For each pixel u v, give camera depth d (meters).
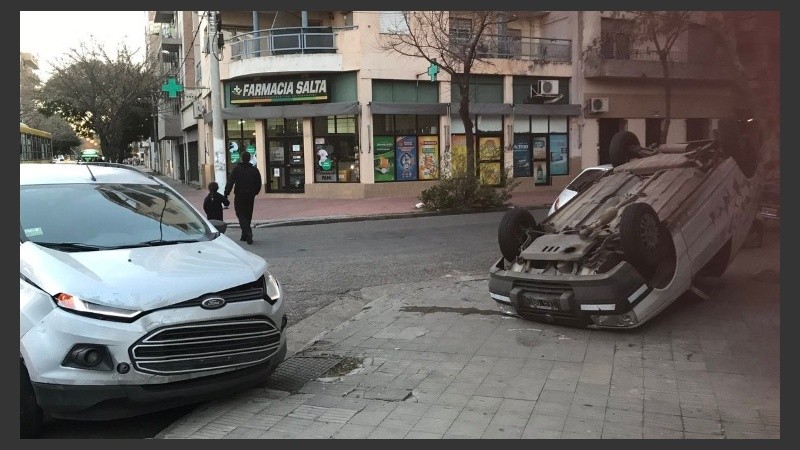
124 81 36.16
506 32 25.62
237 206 13.06
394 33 20.58
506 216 6.78
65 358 3.98
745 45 11.16
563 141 26.61
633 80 27.00
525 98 25.66
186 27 35.09
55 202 5.19
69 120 49.78
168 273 4.46
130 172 6.14
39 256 4.45
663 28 21.59
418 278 9.30
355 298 8.21
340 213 18.64
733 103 11.06
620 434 3.97
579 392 4.70
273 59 23.20
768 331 5.92
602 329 6.14
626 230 5.71
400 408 4.52
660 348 5.61
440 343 6.06
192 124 34.16
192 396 4.28
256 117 24.25
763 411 4.25
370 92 22.88
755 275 7.86
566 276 5.96
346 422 4.30
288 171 24.64
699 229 6.40
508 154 25.36
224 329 4.38
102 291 4.13
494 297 6.67
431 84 23.89
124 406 4.11
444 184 19.20
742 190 7.15
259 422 4.34
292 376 5.32
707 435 3.92
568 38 26.28
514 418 4.27
